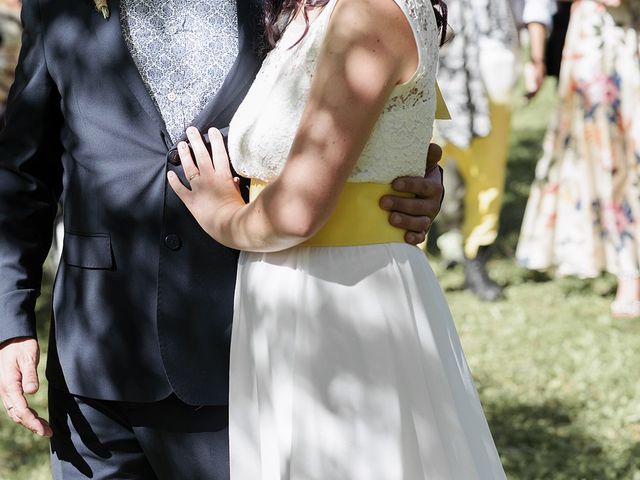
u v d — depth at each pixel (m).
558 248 6.36
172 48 2.39
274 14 2.33
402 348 2.26
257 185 2.33
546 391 5.14
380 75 2.13
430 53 2.24
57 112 2.48
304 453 2.24
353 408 2.23
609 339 5.83
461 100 6.34
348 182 2.25
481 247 6.58
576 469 4.36
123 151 2.39
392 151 2.25
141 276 2.40
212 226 2.31
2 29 6.27
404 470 2.25
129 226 2.40
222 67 2.41
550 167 6.41
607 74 6.13
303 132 2.15
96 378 2.42
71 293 2.45
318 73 2.15
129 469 2.50
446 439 2.29
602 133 6.16
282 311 2.27
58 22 2.41
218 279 2.41
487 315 6.26
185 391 2.39
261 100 2.29
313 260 2.27
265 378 2.29
